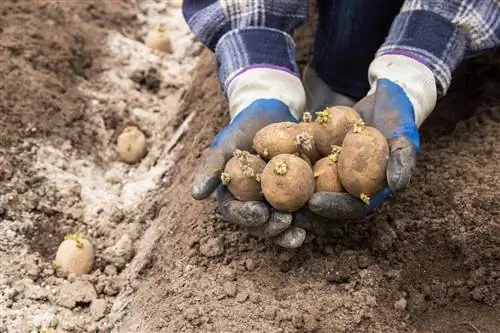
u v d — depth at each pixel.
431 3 1.31
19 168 1.50
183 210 1.44
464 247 1.30
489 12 1.30
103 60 1.79
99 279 1.39
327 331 1.22
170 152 1.63
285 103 1.29
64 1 1.88
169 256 1.37
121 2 2.00
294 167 1.17
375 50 1.48
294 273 1.29
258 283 1.29
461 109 1.53
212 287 1.28
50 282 1.38
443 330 1.24
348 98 1.53
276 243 1.23
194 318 1.25
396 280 1.28
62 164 1.55
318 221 1.22
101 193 1.54
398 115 1.21
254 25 1.35
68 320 1.33
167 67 1.85
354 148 1.17
